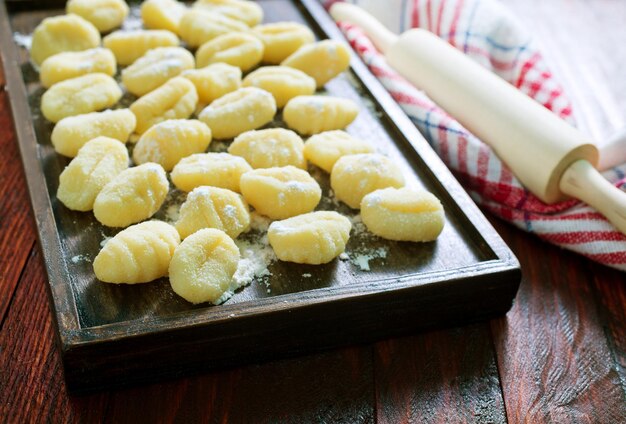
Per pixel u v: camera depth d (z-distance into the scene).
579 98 0.53
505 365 0.37
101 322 0.35
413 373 0.36
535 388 0.36
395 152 0.45
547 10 0.62
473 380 0.36
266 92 0.46
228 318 0.35
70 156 0.43
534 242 0.44
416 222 0.39
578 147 0.42
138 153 0.43
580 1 0.63
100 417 0.34
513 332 0.38
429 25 0.55
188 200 0.39
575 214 0.42
